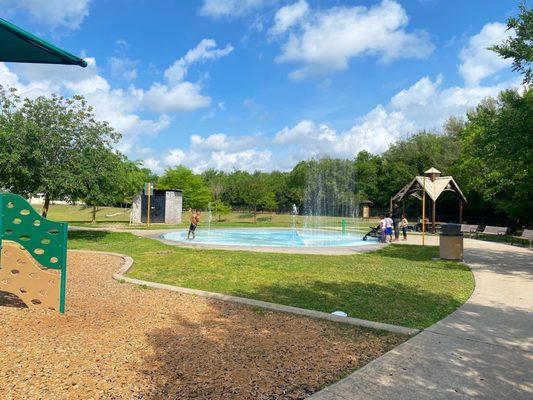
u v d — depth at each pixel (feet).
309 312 20.01
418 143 186.29
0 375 12.15
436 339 16.58
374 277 31.71
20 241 20.04
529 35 40.27
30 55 14.82
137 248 50.37
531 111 41.06
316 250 51.83
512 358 14.65
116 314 19.42
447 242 43.45
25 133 53.98
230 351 14.82
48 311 19.53
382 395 11.60
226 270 33.83
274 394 11.58
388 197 197.36
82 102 60.49
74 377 12.23
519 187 81.46
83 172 58.08
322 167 211.20
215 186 197.36
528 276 33.30
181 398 11.17
